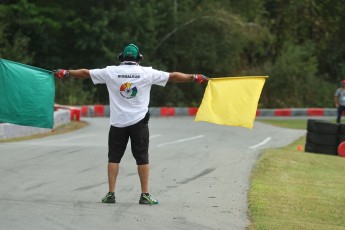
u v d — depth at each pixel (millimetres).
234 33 90375
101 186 19547
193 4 94125
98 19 82188
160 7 89250
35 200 17156
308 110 83875
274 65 95750
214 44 90688
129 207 16328
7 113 16562
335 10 104438
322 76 101562
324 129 36188
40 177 21125
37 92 16641
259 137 47406
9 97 16562
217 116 16672
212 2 91500
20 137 41531
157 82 16406
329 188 20484
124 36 82438
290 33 104438
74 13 82625
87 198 17562
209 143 41219
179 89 91438
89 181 20453
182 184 20094
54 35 83812
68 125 53562
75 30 81500
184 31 90625
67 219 14867
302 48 99562
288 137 48000
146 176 16781
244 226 14570
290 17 104062
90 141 39688
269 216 15664
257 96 16625
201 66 94312
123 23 84250
